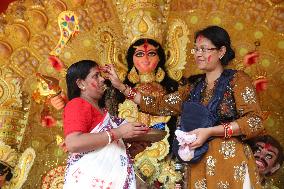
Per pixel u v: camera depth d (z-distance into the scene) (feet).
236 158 13.30
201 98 14.25
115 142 13.47
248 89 13.65
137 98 15.52
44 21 23.04
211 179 13.26
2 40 23.04
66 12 23.06
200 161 13.52
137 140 14.46
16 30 22.99
